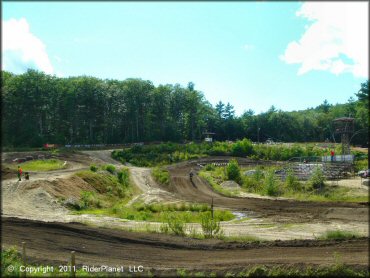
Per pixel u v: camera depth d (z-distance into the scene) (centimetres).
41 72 10231
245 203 3803
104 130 11344
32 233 1966
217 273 1365
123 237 1909
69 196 3428
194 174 6128
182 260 1570
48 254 1638
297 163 5659
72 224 2219
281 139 12225
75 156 7475
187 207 3466
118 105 11400
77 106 10706
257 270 1362
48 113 10556
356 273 1364
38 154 7162
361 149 7706
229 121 12925
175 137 11944
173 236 2012
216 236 2088
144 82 11788
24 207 2955
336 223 2670
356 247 1750
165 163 7538
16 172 4400
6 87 9562
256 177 5056
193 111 12888
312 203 3538
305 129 12131
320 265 1422
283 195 4238
